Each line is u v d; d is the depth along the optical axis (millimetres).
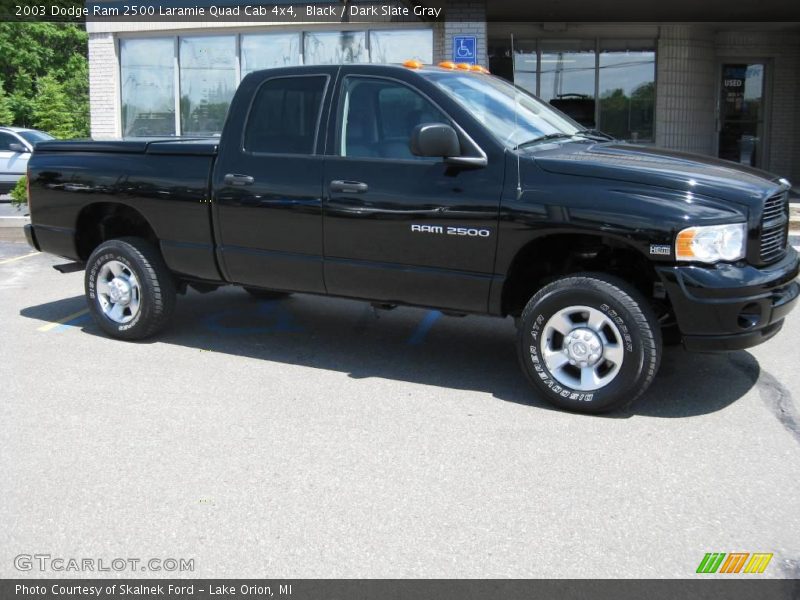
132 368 5918
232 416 4969
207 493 3965
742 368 5832
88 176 6531
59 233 6812
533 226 4887
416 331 6961
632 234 4652
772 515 3719
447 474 4152
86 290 6695
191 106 15383
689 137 15398
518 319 5438
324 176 5555
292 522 3686
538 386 5051
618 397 4789
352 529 3621
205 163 6043
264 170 5781
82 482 4082
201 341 6637
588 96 15227
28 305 7941
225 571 3316
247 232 5906
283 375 5766
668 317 5176
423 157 5242
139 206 6316
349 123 5527
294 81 5750
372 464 4277
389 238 5375
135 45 15391
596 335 4820
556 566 3326
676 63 15000
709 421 4828
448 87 5355
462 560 3375
